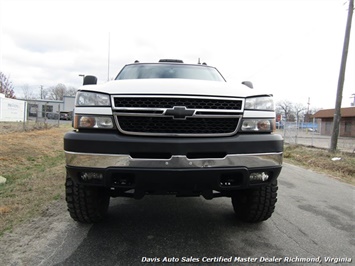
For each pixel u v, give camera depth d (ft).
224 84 10.55
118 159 8.61
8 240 10.13
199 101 9.05
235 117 9.20
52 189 16.78
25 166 24.54
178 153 8.57
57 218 12.32
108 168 8.63
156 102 8.89
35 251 9.38
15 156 27.55
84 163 8.79
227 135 9.12
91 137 8.78
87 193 10.44
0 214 12.53
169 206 14.42
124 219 12.44
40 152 32.35
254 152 9.14
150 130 8.84
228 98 9.21
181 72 14.76
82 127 9.07
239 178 9.21
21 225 11.49
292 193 18.53
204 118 8.98
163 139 8.67
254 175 9.32
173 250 9.66
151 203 14.89
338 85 44.27
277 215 13.62
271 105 9.94
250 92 9.84
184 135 8.80
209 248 9.87
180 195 9.68
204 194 9.59
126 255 9.25
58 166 25.22
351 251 9.99
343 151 45.21
